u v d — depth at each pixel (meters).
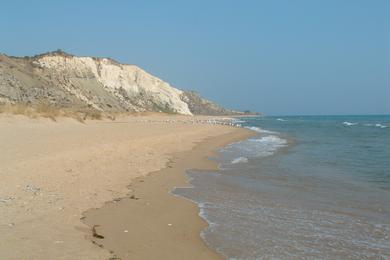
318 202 11.03
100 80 118.12
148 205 10.17
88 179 12.39
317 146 28.88
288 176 15.39
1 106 30.25
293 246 7.46
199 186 13.10
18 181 10.94
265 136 40.69
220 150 25.28
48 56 102.19
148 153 20.34
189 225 8.65
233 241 7.68
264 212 9.86
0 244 6.52
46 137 21.12
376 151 25.22
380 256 7.06
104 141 21.86
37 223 7.78
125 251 6.91
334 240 7.84
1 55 81.25
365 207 10.55
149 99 129.88
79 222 8.23
